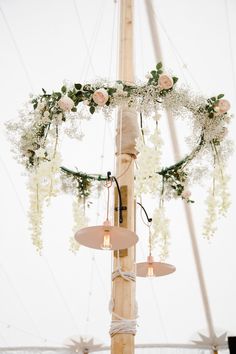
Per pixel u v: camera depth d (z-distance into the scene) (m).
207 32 4.68
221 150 2.99
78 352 7.65
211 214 2.99
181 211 5.88
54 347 7.59
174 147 5.45
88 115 2.85
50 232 6.14
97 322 7.20
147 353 8.11
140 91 2.72
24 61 4.93
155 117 2.73
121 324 2.45
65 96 2.77
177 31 4.70
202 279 6.54
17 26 4.65
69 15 4.62
